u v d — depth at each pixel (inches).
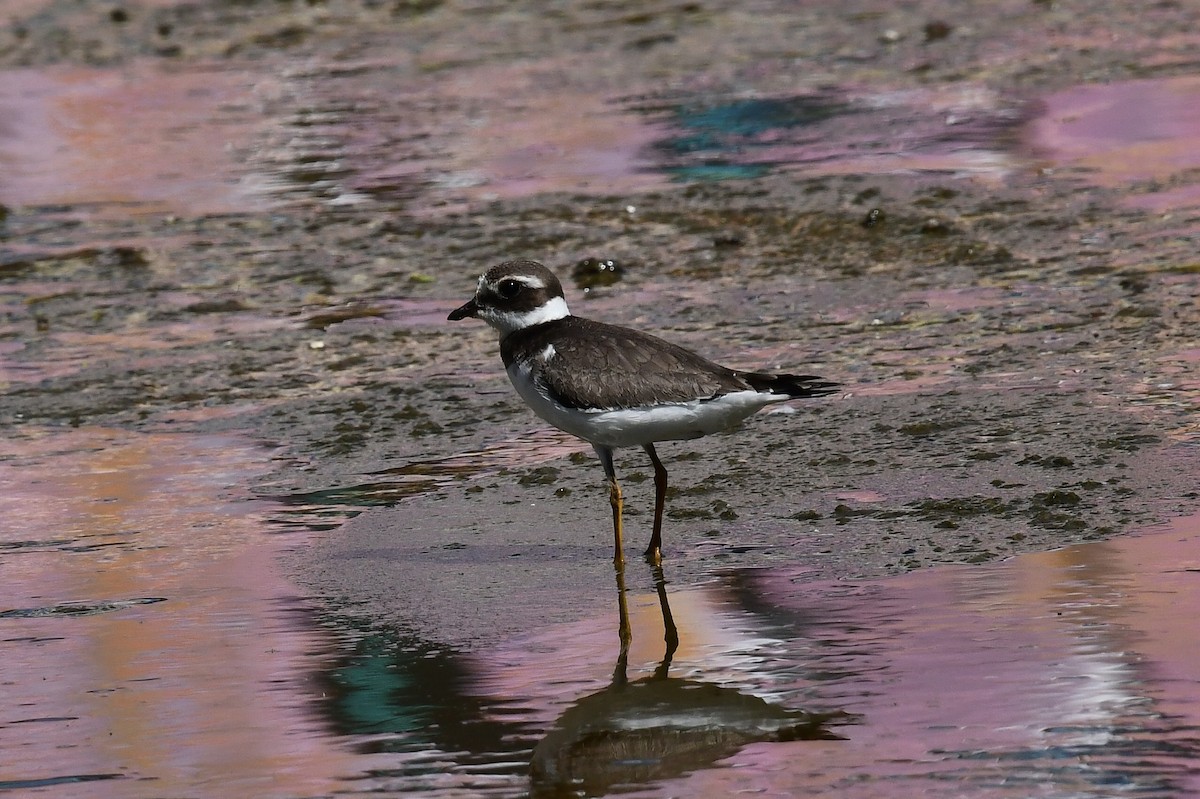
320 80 1096.8
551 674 353.7
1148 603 361.1
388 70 1117.7
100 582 427.2
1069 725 308.7
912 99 937.5
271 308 686.5
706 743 315.0
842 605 377.4
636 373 409.7
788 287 668.1
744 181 807.1
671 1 1291.8
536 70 1091.3
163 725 337.1
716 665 351.6
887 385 544.4
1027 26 1101.1
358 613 397.7
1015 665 335.9
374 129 967.0
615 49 1134.4
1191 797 279.4
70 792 308.2
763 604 383.6
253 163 908.0
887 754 303.6
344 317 669.9
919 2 1218.0
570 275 703.1
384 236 770.2
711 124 922.7
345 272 724.7
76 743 329.7
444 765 312.2
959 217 725.3
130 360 632.4
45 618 403.5
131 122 1007.6
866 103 938.1
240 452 533.3
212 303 694.5
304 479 505.0
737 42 1128.8
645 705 333.7
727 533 434.0
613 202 792.3
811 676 340.2
